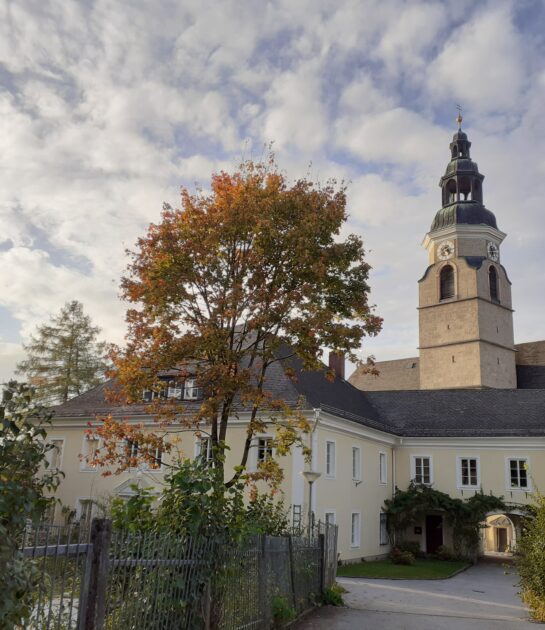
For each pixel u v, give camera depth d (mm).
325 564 16109
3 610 4332
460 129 62000
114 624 6715
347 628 12781
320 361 16891
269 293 16484
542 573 15586
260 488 26797
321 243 17188
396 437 36438
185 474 8859
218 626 9047
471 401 38688
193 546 8398
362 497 31781
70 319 52938
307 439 26734
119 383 17391
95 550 6262
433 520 35062
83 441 32188
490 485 34688
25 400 5031
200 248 16734
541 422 35344
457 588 22938
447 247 58625
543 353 58781
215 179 17781
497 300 57594
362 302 17094
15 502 4727
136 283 17078
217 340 16094
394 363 65625
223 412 17312
